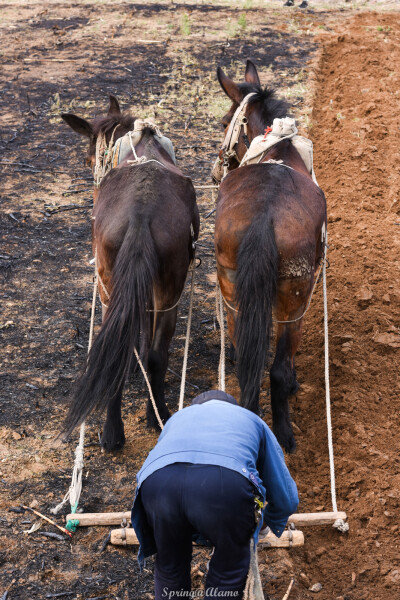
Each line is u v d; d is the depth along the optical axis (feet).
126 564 14.02
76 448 16.34
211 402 11.15
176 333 22.40
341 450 17.11
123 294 14.19
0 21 63.31
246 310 14.26
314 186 16.40
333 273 25.17
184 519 10.19
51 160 35.19
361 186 31.94
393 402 18.85
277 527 11.94
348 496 15.74
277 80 46.32
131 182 16.02
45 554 14.15
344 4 71.77
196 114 41.37
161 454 10.35
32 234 28.19
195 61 51.42
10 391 19.34
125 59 52.39
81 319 22.81
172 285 15.85
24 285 24.64
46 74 49.01
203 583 13.52
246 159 17.74
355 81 45.60
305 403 18.90
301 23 62.80
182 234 15.71
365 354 20.76
